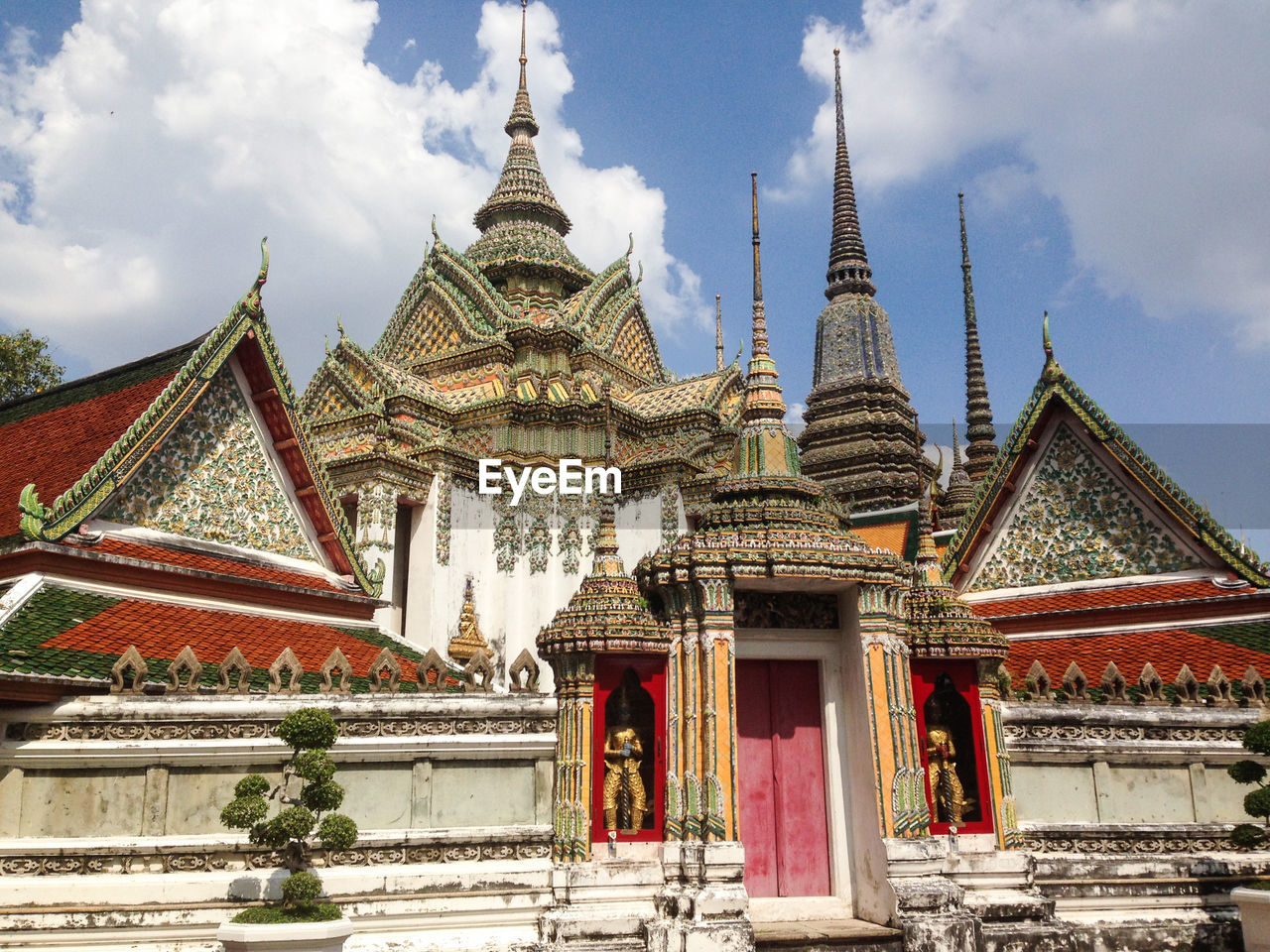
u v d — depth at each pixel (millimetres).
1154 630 18250
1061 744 12750
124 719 10875
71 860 10367
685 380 30828
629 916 10617
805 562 11273
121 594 15117
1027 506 20828
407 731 11492
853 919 11484
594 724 11297
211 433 17672
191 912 10219
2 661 11047
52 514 14500
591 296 31547
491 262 32688
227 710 11117
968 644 12117
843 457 39750
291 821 9523
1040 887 12023
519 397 27000
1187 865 12461
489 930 10781
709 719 10898
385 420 24219
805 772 12125
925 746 12188
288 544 18797
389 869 10836
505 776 11656
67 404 19719
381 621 22562
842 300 43219
